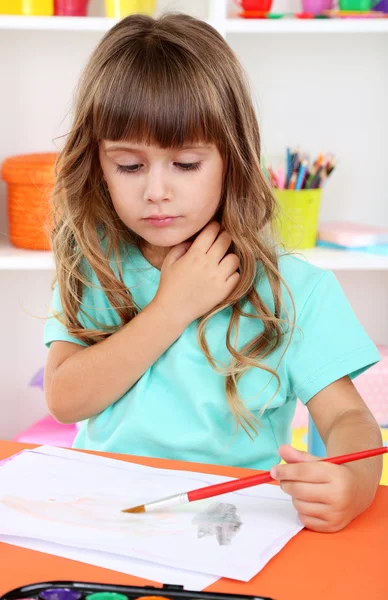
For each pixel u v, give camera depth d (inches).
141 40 39.2
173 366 43.2
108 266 45.6
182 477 33.6
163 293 42.9
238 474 34.3
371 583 25.5
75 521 29.3
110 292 45.9
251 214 43.2
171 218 39.6
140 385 43.3
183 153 38.3
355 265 72.7
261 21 69.9
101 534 28.3
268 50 81.0
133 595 23.0
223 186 42.3
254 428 42.8
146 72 37.8
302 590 25.1
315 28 70.2
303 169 74.4
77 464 34.9
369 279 86.3
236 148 40.8
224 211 42.9
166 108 37.3
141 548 27.3
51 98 82.3
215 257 42.9
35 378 80.7
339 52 81.5
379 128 83.2
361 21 70.4
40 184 73.6
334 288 44.1
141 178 39.1
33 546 27.7
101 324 46.7
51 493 31.8
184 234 40.4
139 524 29.2
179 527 29.0
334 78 82.0
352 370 41.7
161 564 26.4
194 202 39.4
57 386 44.1
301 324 42.9
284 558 27.1
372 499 31.8
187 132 37.7
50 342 48.2
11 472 33.8
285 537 28.4
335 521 29.0
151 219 39.8
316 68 81.7
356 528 29.6
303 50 81.3
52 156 77.4
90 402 43.3
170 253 44.4
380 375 73.9
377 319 87.1
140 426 42.5
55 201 47.0
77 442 47.9
